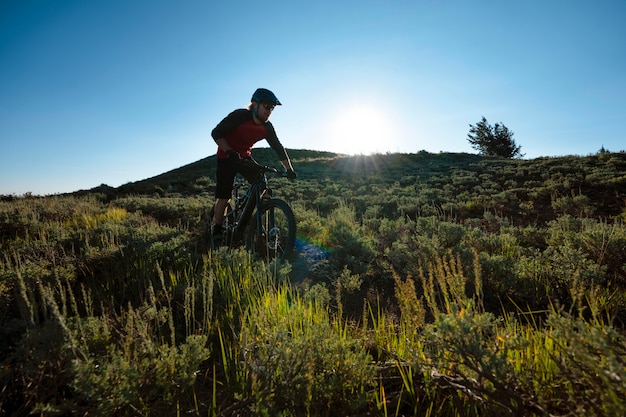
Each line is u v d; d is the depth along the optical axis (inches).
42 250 176.1
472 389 62.4
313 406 70.0
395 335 97.7
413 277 156.3
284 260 179.6
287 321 101.7
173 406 73.6
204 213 396.5
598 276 131.6
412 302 86.9
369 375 75.8
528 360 70.3
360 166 1162.6
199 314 119.2
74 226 293.7
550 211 462.3
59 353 73.2
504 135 2219.5
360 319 124.0
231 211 216.8
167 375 73.3
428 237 215.9
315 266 182.7
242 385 75.7
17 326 88.7
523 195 573.3
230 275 141.8
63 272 140.1
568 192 552.1
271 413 63.6
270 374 71.7
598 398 52.9
